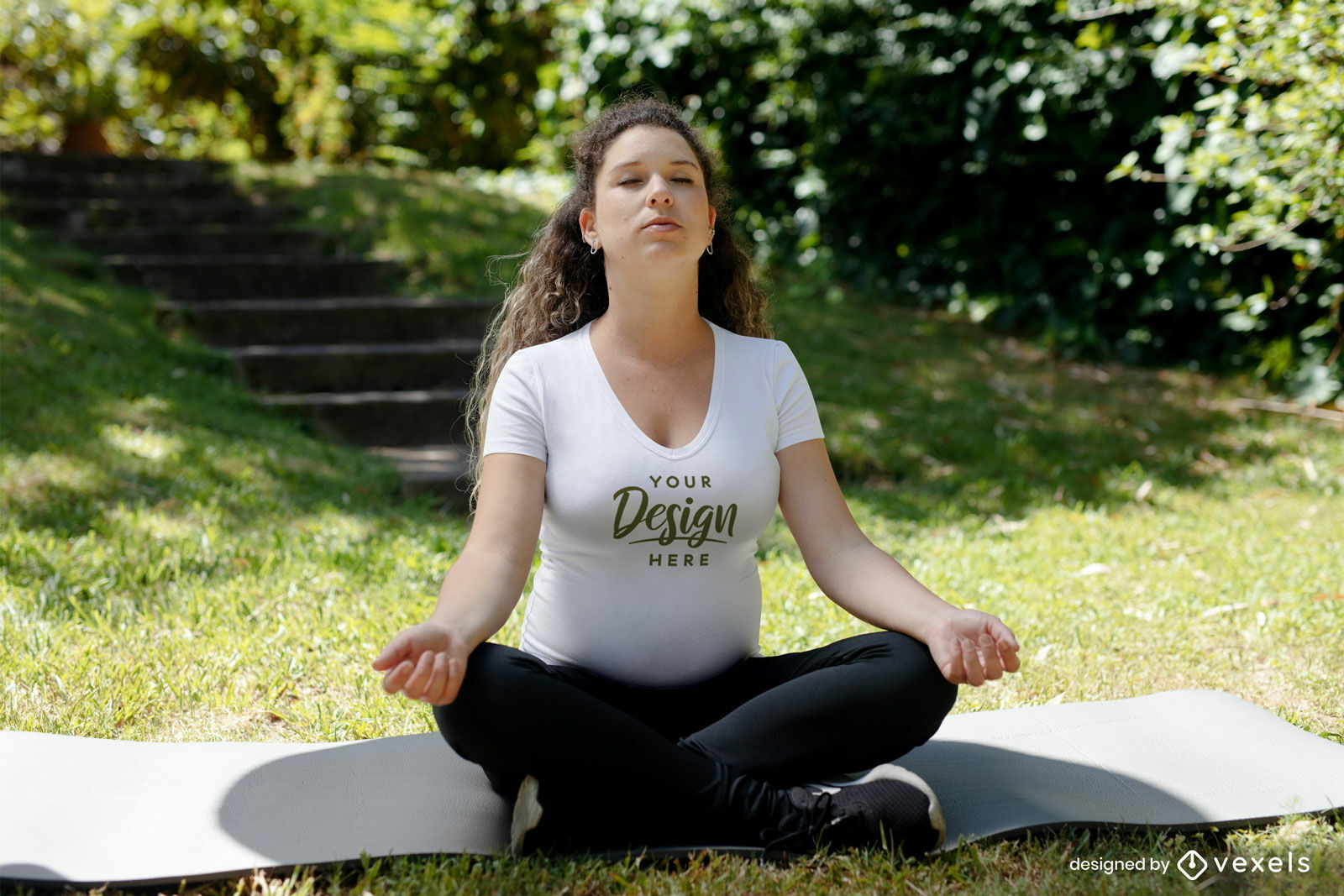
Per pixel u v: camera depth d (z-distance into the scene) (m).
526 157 10.52
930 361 6.87
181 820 1.97
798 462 2.13
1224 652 2.97
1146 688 2.78
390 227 7.98
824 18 8.09
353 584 3.38
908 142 7.77
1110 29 6.49
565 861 1.86
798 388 2.15
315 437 5.59
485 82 11.77
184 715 2.54
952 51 7.58
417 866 1.83
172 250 7.62
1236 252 6.53
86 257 7.07
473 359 6.41
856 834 1.88
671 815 1.86
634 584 2.02
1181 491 4.83
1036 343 7.45
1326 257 6.08
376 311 6.75
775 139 8.47
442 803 2.07
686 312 2.08
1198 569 3.72
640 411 2.04
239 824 1.96
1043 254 7.46
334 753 2.30
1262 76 4.31
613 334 2.09
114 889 1.76
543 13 11.62
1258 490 4.86
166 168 9.29
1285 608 3.23
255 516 3.98
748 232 8.48
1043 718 2.51
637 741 1.83
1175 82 6.35
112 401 4.90
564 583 2.06
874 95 7.92
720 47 8.34
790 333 7.10
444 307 6.84
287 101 11.91
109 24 11.16
